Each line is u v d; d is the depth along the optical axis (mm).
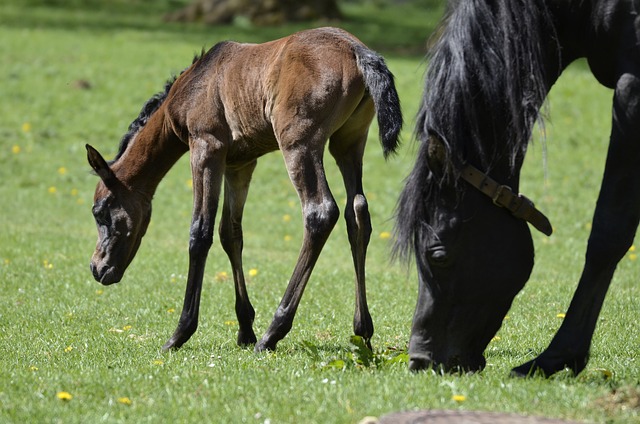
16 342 16547
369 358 13500
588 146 39781
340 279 23109
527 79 11312
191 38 60562
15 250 26094
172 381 12477
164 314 19328
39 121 42219
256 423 10602
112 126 41938
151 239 29438
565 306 19469
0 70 49031
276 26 68688
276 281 23031
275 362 13945
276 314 15125
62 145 39938
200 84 16234
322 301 20359
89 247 26984
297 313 19172
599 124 42219
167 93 17297
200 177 15984
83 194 35250
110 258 17219
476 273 11219
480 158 11273
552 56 11977
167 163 17312
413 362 11578
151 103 17469
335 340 16781
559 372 11977
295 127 14680
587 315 12148
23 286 22016
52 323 18312
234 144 16047
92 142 40281
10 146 39500
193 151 16094
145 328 18094
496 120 11273
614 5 11625
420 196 11172
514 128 11211
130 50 55000
